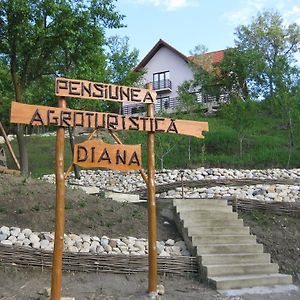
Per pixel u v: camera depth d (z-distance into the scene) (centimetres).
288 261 1009
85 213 1071
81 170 2030
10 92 2139
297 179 1560
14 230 952
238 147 2177
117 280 853
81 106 1977
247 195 1355
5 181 1202
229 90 3472
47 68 1809
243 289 861
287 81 2288
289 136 2038
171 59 4419
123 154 805
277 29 3950
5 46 1617
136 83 2773
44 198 1115
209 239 1012
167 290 831
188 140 2112
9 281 813
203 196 1362
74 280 837
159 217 1162
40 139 3098
